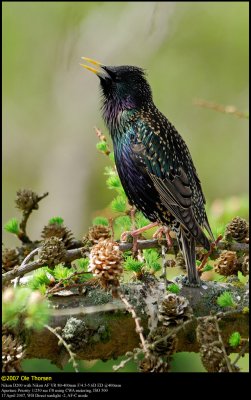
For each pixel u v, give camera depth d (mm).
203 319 7746
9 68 25938
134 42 24125
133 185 10750
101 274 7598
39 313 6898
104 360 8305
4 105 26188
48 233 9453
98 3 24281
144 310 8211
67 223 25516
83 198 25734
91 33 24406
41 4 24656
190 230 9008
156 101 25734
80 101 25969
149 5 23703
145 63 24328
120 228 10188
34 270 8305
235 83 25984
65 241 9445
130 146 10734
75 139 26203
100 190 25844
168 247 9172
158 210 10609
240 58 25875
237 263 8805
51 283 8086
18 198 9523
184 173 10438
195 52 25844
